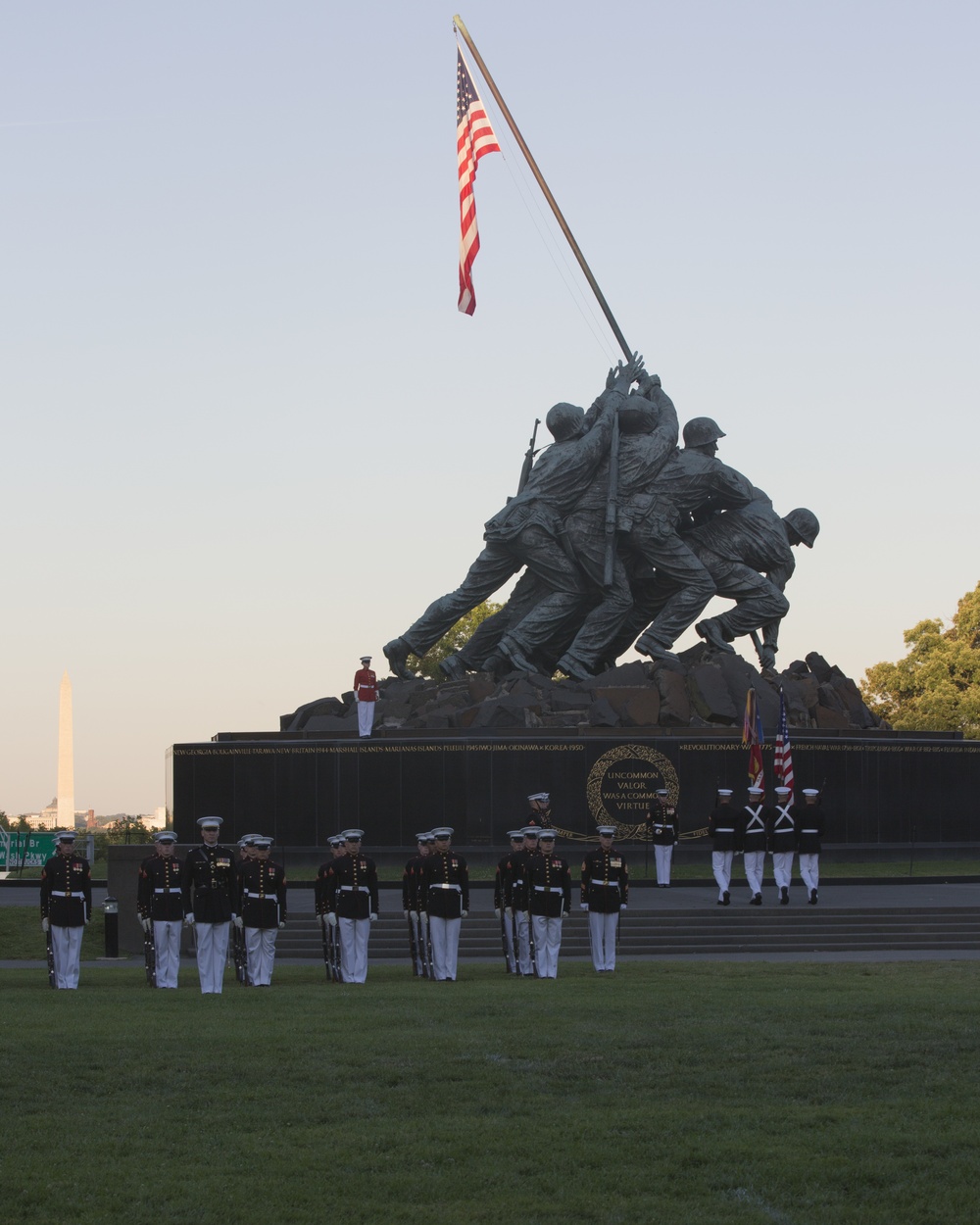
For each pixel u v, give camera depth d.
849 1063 19.28
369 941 37.53
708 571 60.34
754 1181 14.41
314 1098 17.42
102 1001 25.77
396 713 57.09
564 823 52.75
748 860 41.34
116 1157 15.09
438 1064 19.06
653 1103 17.25
